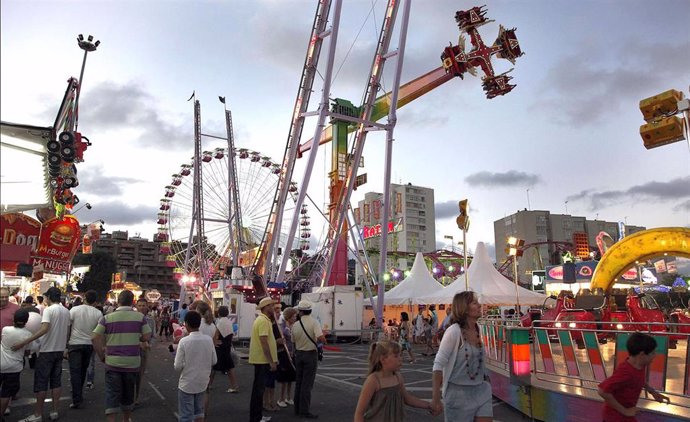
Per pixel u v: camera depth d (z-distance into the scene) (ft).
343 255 124.26
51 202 42.83
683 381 23.49
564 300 70.23
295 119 106.63
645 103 33.19
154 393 37.04
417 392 39.24
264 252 114.83
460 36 99.25
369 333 95.45
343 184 116.47
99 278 258.57
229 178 168.96
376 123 102.53
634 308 63.57
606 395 15.10
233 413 30.48
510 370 29.37
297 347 30.32
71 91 46.01
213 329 36.22
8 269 32.86
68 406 31.83
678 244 56.95
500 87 97.45
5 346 25.82
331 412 31.42
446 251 254.06
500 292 90.27
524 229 456.04
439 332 69.82
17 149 33.55
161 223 166.81
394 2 104.78
